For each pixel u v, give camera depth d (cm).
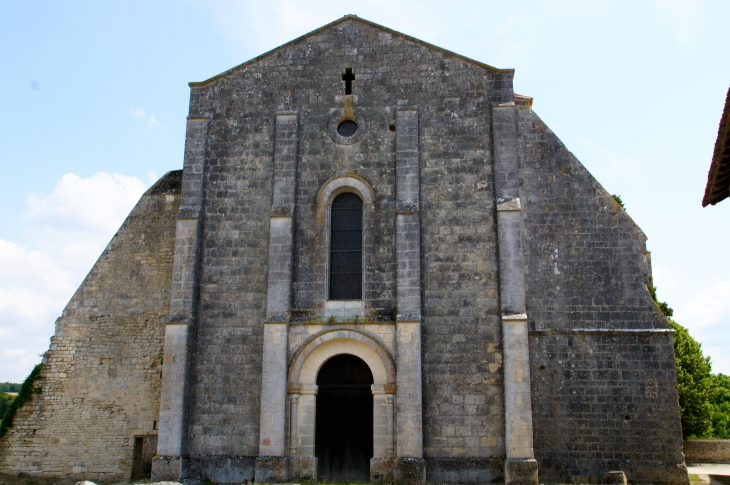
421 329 2258
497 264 2309
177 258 2386
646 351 2333
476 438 2173
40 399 2603
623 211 2469
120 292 2709
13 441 2562
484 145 2423
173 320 2317
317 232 2392
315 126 2498
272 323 2283
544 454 2275
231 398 2284
